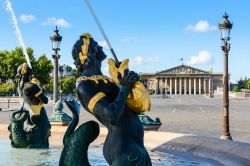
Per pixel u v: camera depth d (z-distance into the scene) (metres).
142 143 4.95
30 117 9.82
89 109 4.71
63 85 121.00
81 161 5.11
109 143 4.86
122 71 4.84
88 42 5.11
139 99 4.74
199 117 39.75
